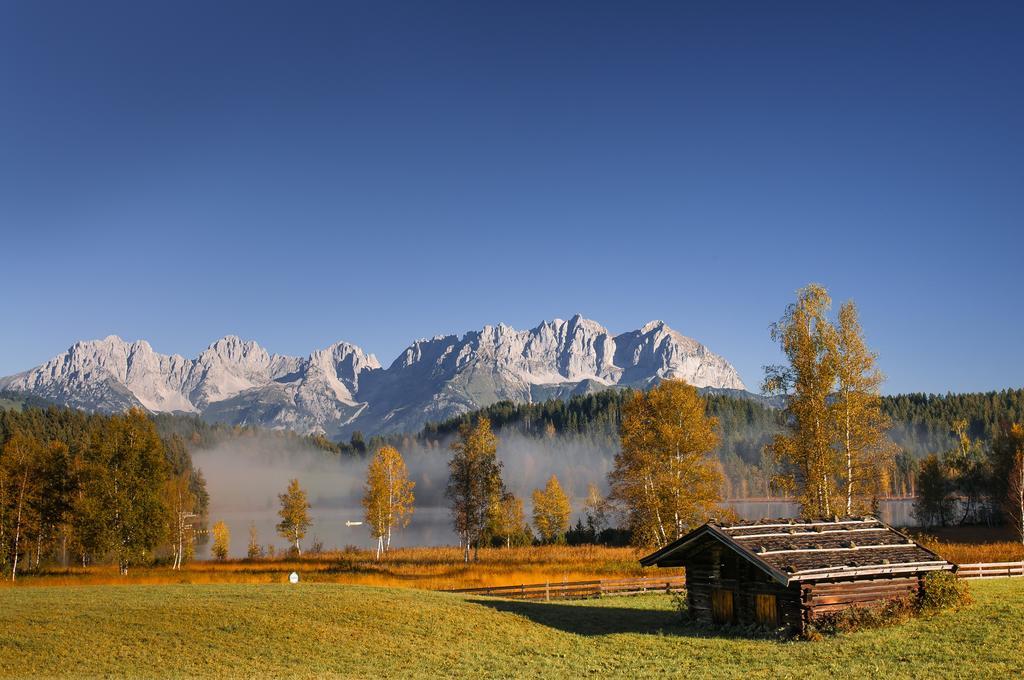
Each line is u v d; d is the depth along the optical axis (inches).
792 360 1921.8
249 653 1112.2
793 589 1172.5
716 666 1017.5
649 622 1371.8
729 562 1291.8
